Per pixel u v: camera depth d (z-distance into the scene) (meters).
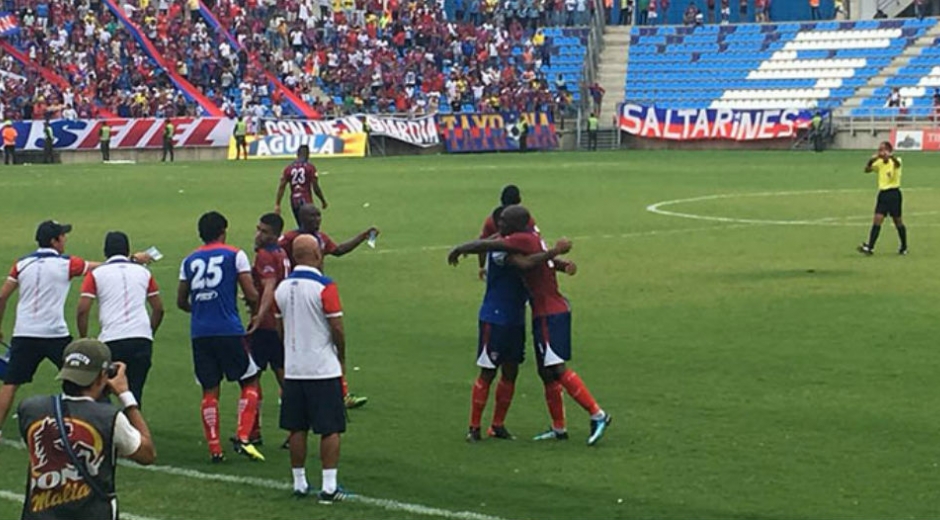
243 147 64.69
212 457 12.75
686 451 12.84
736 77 74.81
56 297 13.45
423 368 16.83
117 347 12.87
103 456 7.91
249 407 12.91
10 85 64.25
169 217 35.34
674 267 25.14
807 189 42.16
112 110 66.19
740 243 28.75
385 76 73.81
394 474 12.20
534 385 15.84
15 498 11.53
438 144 68.94
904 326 18.95
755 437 13.29
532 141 70.81
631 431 13.63
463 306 21.23
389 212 36.09
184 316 20.58
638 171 51.88
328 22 77.19
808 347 17.64
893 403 14.58
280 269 13.79
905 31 73.38
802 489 11.55
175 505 11.26
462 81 74.06
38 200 40.47
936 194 39.69
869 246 26.69
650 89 75.50
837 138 68.62
